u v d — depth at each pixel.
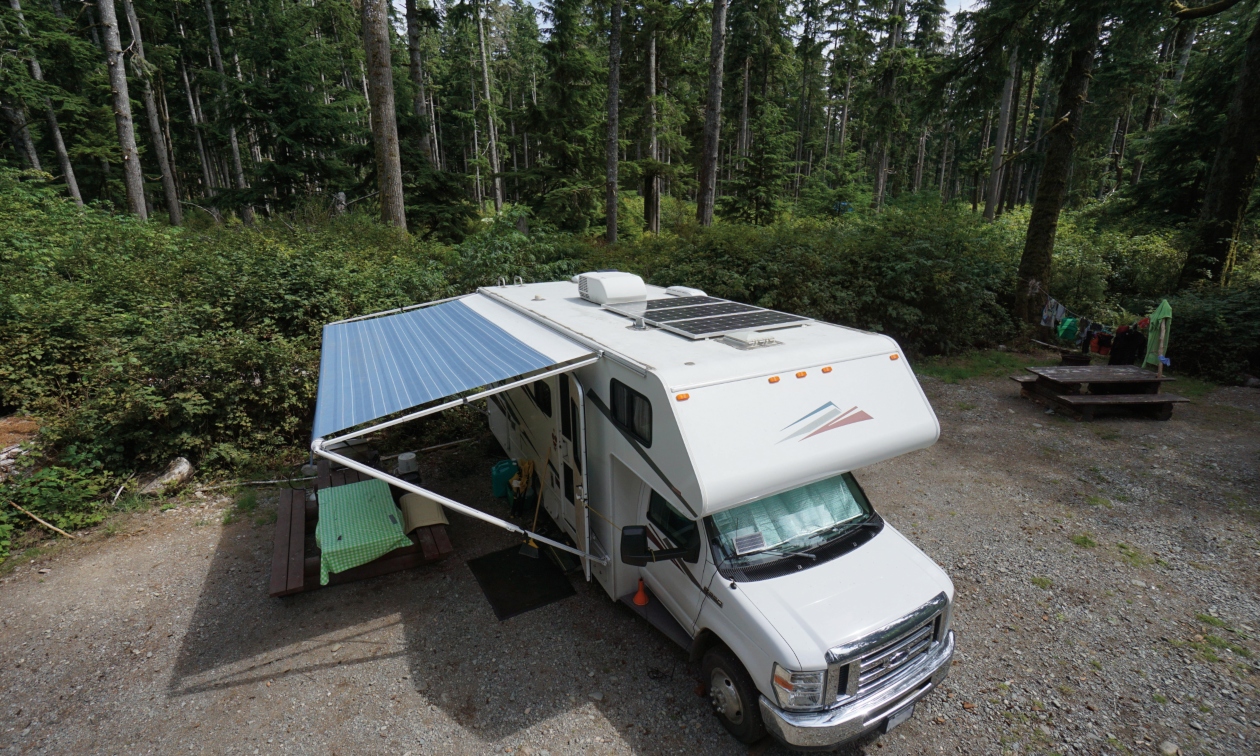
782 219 18.39
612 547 5.10
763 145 27.39
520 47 53.25
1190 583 5.87
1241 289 13.46
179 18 31.17
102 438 7.62
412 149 20.50
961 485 7.99
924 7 42.56
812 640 3.57
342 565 5.48
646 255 15.19
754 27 33.06
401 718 4.36
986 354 14.71
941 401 11.38
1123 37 13.00
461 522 6.96
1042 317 15.69
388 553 5.96
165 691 4.59
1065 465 8.57
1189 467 8.43
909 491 7.83
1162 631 5.22
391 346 6.54
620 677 4.71
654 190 28.00
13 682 4.67
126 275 10.43
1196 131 19.92
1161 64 21.23
